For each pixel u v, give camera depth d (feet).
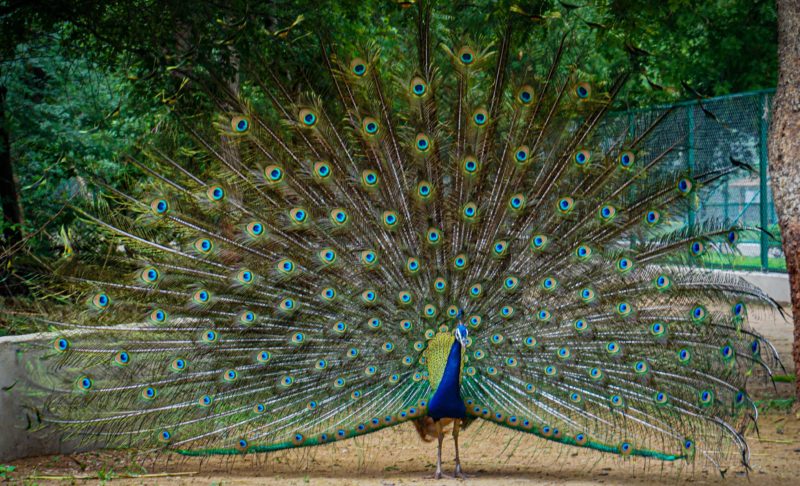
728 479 22.03
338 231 22.40
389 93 22.53
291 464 24.64
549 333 21.99
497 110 22.77
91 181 28.40
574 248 22.09
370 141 22.34
